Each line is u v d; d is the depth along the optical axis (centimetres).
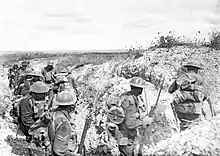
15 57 3619
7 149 1015
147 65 1439
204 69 1348
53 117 633
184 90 916
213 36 1608
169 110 1073
